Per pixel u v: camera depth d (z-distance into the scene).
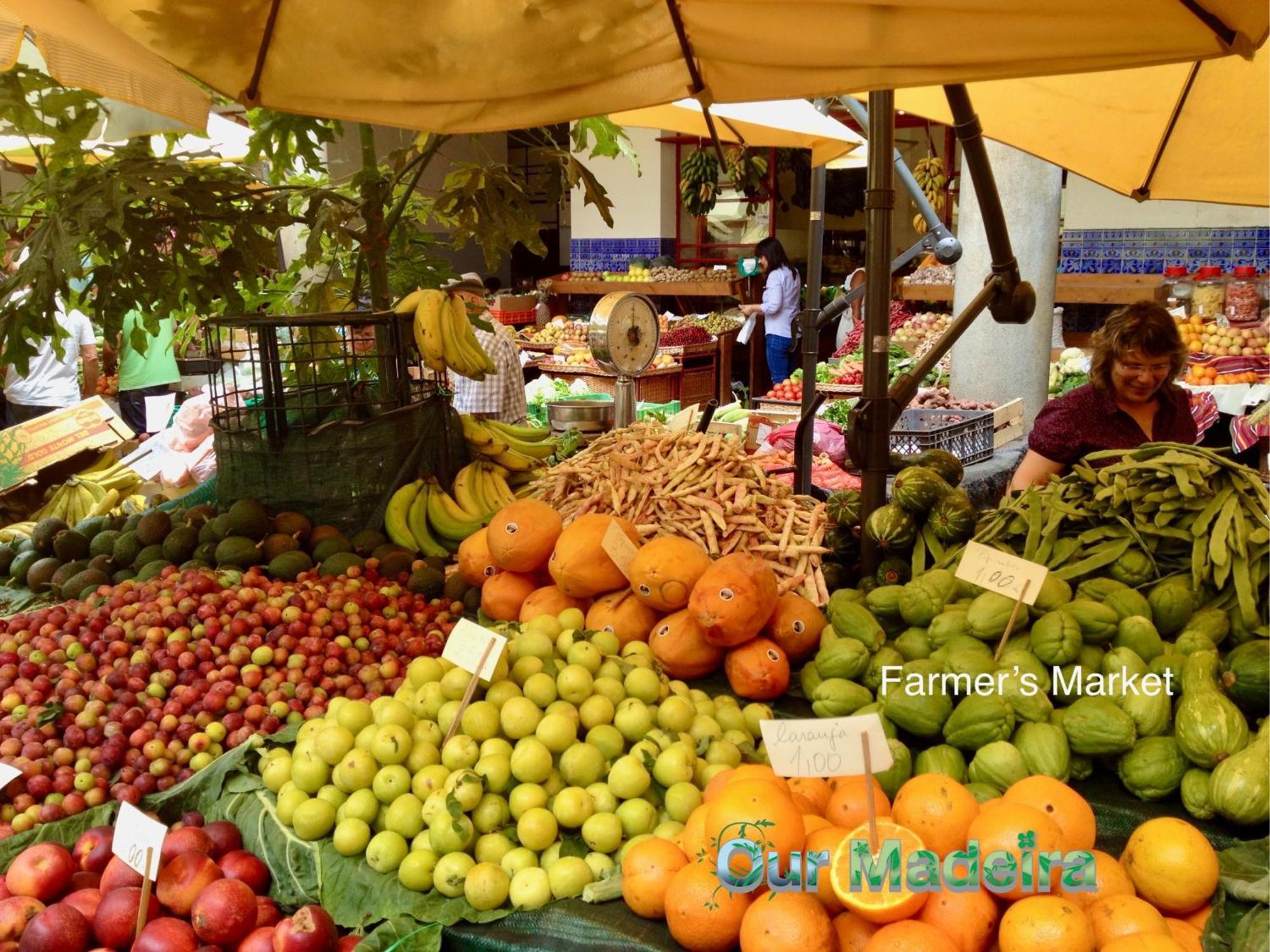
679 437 3.05
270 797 1.98
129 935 1.68
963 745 1.84
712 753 1.93
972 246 6.57
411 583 2.91
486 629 1.98
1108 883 1.45
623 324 4.54
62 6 2.13
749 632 2.16
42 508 4.72
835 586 2.76
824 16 2.09
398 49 2.42
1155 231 9.20
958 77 2.10
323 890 1.80
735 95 2.32
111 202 3.18
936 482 2.54
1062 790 1.57
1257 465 6.30
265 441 3.22
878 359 2.71
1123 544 2.18
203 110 2.37
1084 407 3.61
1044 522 2.31
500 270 15.65
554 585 2.66
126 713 2.19
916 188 4.95
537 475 3.77
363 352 4.13
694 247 13.33
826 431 5.57
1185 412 3.62
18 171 4.71
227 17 2.35
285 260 6.46
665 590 2.26
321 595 2.69
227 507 3.32
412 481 3.36
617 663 2.09
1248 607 2.00
